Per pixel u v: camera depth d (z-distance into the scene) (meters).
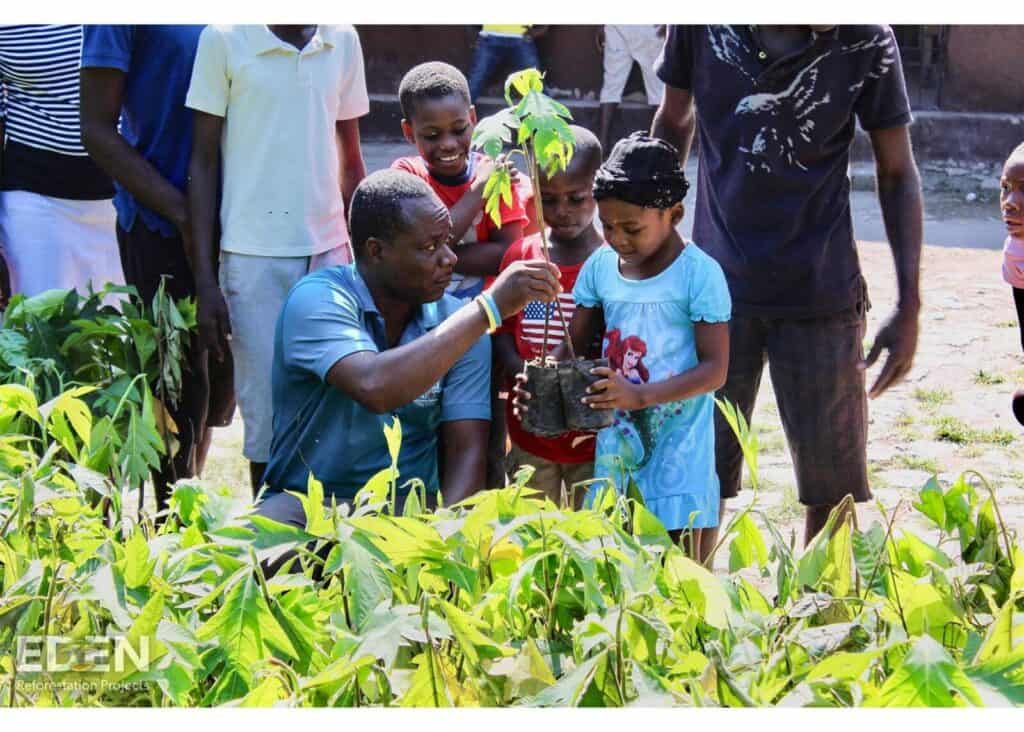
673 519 3.30
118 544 1.99
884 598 1.90
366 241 3.25
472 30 13.10
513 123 2.31
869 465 5.75
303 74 4.00
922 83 13.38
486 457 3.47
